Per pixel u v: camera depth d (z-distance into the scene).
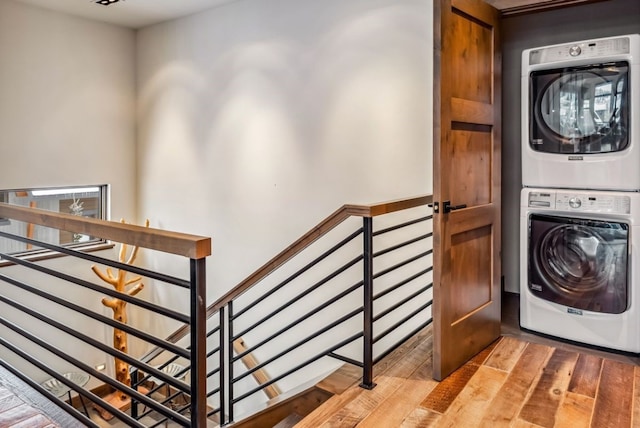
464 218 2.43
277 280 3.97
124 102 5.04
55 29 4.46
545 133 2.85
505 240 3.77
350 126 3.49
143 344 5.25
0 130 4.16
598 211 2.65
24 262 2.00
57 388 4.41
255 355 4.14
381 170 3.36
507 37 3.61
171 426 4.48
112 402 4.75
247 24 4.06
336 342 3.63
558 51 2.75
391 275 3.37
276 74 3.89
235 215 4.30
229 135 4.29
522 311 3.01
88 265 4.84
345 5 3.44
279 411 2.65
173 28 4.68
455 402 2.13
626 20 3.11
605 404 2.10
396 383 2.32
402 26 3.18
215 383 4.50
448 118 2.27
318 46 3.61
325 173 3.65
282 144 3.90
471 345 2.58
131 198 5.17
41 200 4.57
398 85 3.23
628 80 2.54
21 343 4.35
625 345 2.62
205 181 4.53
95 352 4.88
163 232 1.42
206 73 4.43
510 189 3.71
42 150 4.45
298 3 3.71
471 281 2.57
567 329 2.81
